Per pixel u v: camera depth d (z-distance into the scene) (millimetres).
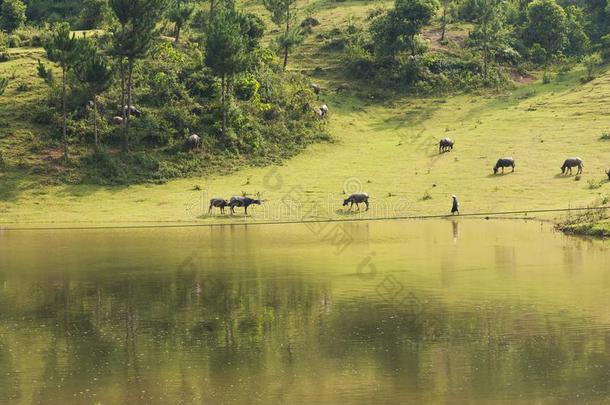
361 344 32062
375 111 113875
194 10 120875
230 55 90938
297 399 26203
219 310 38094
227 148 90938
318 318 36344
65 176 81812
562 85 118625
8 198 76750
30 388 27438
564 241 56719
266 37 139375
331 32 141000
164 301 40094
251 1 163000
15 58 105938
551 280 43656
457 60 128125
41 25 140125
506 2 153500
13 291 42750
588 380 27422
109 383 27875
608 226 58781
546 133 94188
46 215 72125
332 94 118875
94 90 85875
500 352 30656
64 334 34125
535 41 140000
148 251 54969
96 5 128750
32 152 85000
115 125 90750
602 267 47156
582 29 145875
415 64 124750
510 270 46688
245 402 26031
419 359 30016
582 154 84750
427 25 144375
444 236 59438
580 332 33188
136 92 97125
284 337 33219
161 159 87000
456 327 34312
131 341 32969
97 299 40656
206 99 99562
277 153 92312
